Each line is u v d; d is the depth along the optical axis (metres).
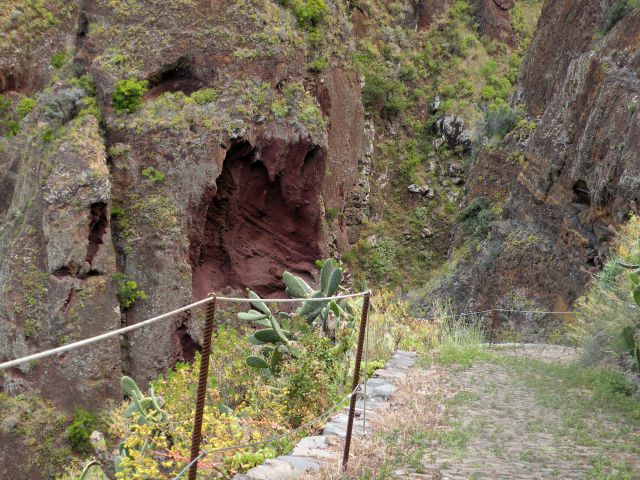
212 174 28.50
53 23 44.09
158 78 29.88
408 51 53.47
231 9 30.73
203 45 30.14
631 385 9.81
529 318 24.59
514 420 7.81
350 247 45.59
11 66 41.56
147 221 27.89
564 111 26.38
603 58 24.03
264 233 32.25
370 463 5.79
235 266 31.33
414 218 47.66
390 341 13.06
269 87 30.52
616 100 21.97
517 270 26.92
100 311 25.39
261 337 9.16
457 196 47.66
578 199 24.19
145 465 5.95
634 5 25.09
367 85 49.16
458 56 53.78
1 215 31.58
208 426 6.56
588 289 20.05
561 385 10.15
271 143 30.42
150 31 30.12
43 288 25.12
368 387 9.48
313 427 7.43
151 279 27.42
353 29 50.66
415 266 46.06
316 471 5.57
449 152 49.50
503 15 56.31
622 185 19.44
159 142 28.52
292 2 34.09
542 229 26.48
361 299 13.06
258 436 6.30
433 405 8.34
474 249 32.28
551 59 33.84
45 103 29.58
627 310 11.39
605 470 5.69
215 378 9.73
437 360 12.56
